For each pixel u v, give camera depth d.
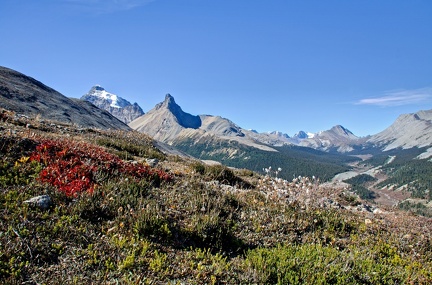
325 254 7.46
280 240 8.22
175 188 10.09
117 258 5.86
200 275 5.88
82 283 5.03
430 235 10.61
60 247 5.80
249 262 6.47
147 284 5.33
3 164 8.47
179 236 7.34
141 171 10.61
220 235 7.54
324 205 11.77
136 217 7.38
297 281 6.03
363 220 11.30
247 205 10.09
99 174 9.40
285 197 11.44
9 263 5.06
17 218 6.20
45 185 7.92
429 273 7.70
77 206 7.22
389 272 7.21
